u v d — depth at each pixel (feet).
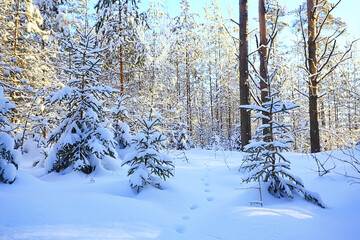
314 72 31.99
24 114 26.63
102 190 13.00
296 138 53.31
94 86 20.92
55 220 8.29
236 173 19.94
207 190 16.12
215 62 82.53
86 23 59.72
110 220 8.95
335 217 8.88
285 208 9.86
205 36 82.58
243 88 33.47
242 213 9.47
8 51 28.40
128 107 38.81
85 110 19.62
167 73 48.16
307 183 14.39
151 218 9.90
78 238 7.24
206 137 80.02
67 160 18.89
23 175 13.99
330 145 60.64
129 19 39.17
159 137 14.87
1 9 26.43
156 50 51.60
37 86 29.73
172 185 14.61
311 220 8.55
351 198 10.50
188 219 10.93
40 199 9.98
